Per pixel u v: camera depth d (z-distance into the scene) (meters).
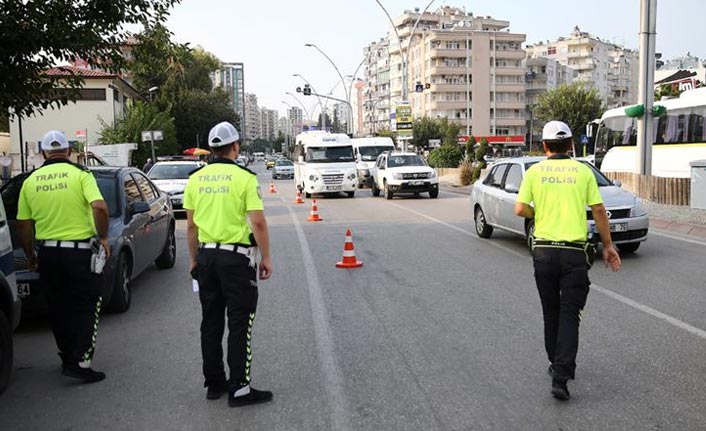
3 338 4.98
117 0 9.52
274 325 6.70
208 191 4.55
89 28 9.39
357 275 9.38
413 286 8.52
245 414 4.45
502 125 107.00
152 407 4.64
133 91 52.81
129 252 7.63
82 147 35.28
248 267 4.58
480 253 11.13
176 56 11.35
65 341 5.31
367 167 32.34
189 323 6.93
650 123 18.69
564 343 4.54
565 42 134.00
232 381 4.57
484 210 12.80
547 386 4.80
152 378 5.25
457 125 91.00
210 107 63.00
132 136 41.62
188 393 4.90
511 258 10.57
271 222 17.06
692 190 15.66
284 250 11.99
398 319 6.84
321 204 23.12
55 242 5.25
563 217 4.65
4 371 5.00
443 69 103.44
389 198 24.61
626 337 5.99
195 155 51.75
